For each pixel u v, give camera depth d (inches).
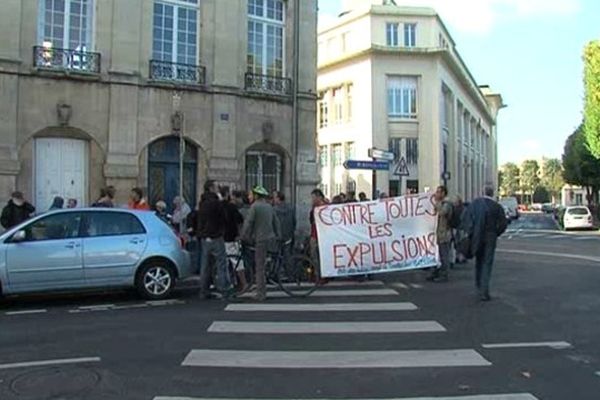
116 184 700.7
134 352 288.4
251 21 814.5
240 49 792.3
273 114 815.7
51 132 679.1
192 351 290.2
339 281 552.7
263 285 445.7
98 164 696.4
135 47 714.8
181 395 226.5
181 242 481.4
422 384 240.5
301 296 459.2
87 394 226.7
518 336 323.9
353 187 1877.5
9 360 274.1
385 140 1851.6
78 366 263.9
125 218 453.1
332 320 366.3
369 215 552.4
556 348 297.7
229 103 772.6
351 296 460.1
